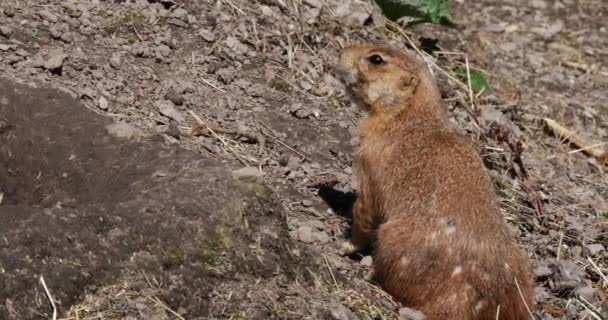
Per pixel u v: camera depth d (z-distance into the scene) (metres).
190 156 10.69
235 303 9.27
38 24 13.07
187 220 9.48
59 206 11.02
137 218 9.35
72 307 8.80
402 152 10.91
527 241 12.91
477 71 16.89
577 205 14.16
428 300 10.00
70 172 11.10
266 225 9.88
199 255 9.38
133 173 10.64
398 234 10.29
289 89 13.84
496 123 15.20
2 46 12.48
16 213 9.02
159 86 12.92
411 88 11.23
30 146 11.33
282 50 14.48
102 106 12.21
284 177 12.22
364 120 11.42
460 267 9.93
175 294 9.12
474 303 9.90
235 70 13.75
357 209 11.21
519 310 10.21
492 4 19.95
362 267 10.85
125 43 13.36
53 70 12.41
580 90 17.72
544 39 19.09
